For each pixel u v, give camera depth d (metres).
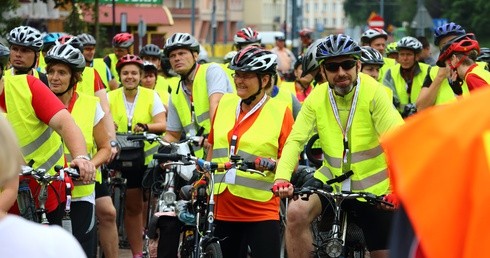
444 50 14.30
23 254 5.04
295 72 22.22
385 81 20.39
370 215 11.31
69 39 17.41
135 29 72.19
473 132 4.50
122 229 18.14
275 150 12.02
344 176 11.43
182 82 15.49
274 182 11.27
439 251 4.46
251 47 12.25
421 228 4.48
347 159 11.42
